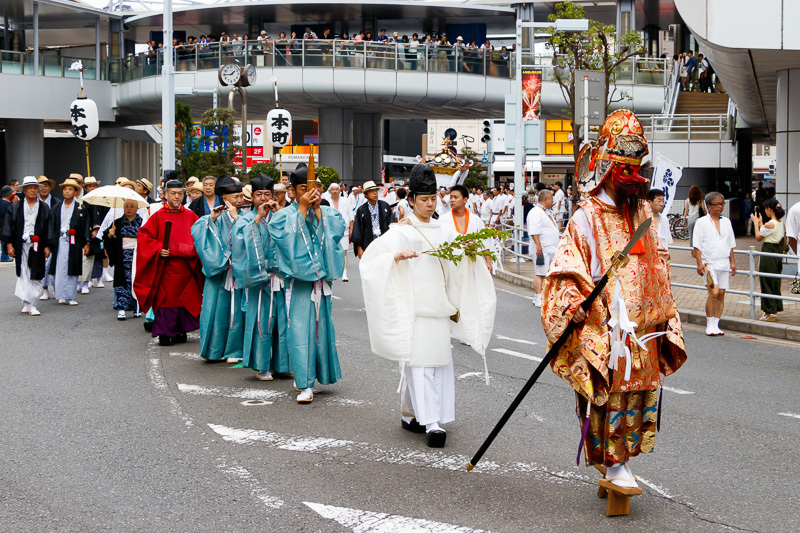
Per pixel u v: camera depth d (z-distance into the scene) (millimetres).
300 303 7492
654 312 4746
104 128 44656
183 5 38188
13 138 38406
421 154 68500
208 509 4914
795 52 15688
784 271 17406
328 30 37062
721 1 14945
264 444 6227
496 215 29953
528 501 5059
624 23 39438
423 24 41531
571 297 4555
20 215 13102
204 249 9047
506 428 6672
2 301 14742
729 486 5367
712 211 11617
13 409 7223
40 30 44031
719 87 36188
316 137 60344
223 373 8805
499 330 11828
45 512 4855
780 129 18500
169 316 10414
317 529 4613
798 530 4645
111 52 40781
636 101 35812
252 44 34500
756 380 8656
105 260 17859
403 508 4930
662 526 4676
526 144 22219
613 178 4715
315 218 7473
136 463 5766
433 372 6238
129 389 8008
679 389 8172
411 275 6172
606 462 4723
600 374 4570
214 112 30328
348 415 7074
